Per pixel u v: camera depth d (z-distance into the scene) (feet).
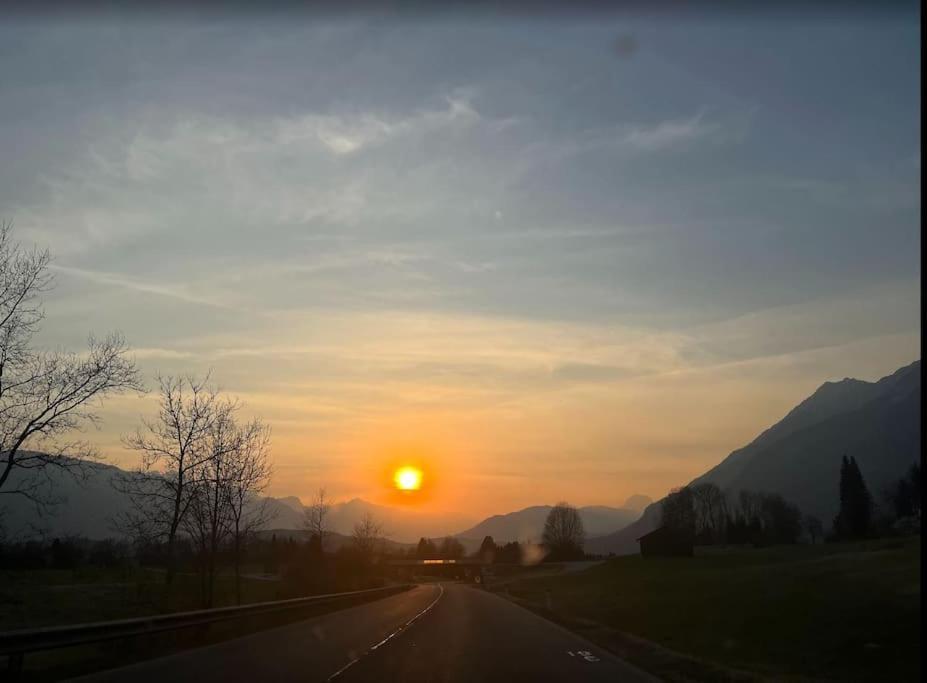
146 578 113.91
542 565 510.58
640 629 101.55
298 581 169.07
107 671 51.88
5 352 86.99
